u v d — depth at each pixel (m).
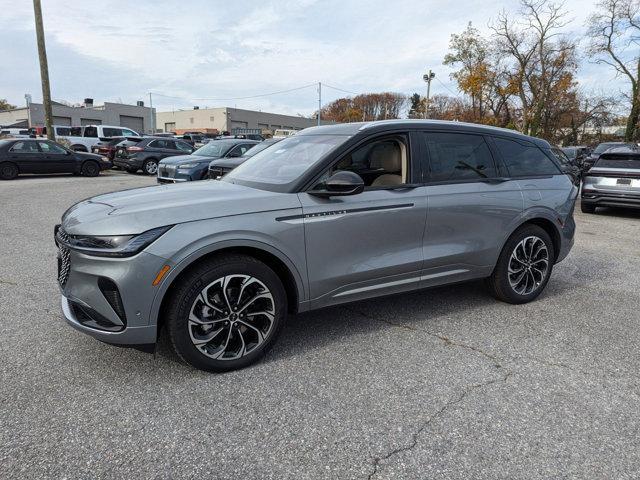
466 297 4.71
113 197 3.36
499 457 2.34
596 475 2.23
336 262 3.40
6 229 7.64
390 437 2.48
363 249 3.51
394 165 3.80
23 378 2.99
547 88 35.62
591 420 2.66
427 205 3.76
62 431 2.47
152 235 2.78
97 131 26.33
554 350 3.55
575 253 6.89
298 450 2.37
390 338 3.70
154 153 18.67
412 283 3.82
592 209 11.23
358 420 2.62
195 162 11.88
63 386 2.90
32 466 2.21
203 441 2.42
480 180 4.16
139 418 2.60
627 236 8.31
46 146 16.59
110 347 3.42
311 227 3.25
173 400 2.78
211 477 2.17
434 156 3.94
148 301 2.78
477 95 38.59
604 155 10.64
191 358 2.96
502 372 3.19
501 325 4.01
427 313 4.25
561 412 2.74
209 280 2.93
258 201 3.14
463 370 3.21
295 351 3.45
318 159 3.46
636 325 4.07
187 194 3.27
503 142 4.45
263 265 3.10
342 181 3.12
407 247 3.73
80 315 3.03
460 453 2.37
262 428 2.53
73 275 2.91
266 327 3.21
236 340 3.15
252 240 3.03
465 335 3.79
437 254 3.88
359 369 3.19
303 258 3.25
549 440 2.48
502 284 4.38
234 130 49.81
